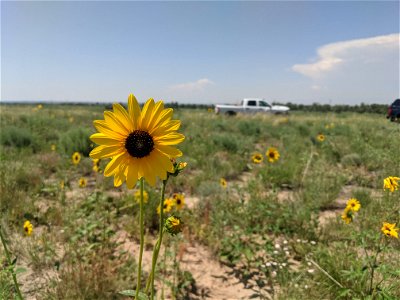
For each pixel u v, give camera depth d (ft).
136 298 6.21
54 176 25.13
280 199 20.53
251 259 13.85
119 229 16.28
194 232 15.81
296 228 15.85
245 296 11.60
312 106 186.60
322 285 11.13
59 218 16.17
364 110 136.15
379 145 31.50
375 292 9.68
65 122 55.98
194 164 29.01
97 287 10.75
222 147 37.50
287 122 69.77
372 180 23.57
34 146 33.99
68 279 11.04
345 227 15.43
